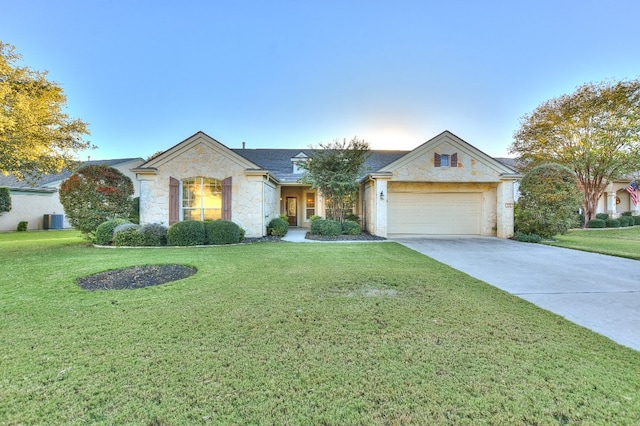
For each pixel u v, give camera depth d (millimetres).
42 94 10898
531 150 21016
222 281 5754
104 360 2830
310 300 4641
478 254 9250
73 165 12680
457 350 3057
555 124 19719
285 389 2402
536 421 2041
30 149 9914
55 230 20094
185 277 6227
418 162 13820
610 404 2213
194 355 2934
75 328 3568
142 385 2439
